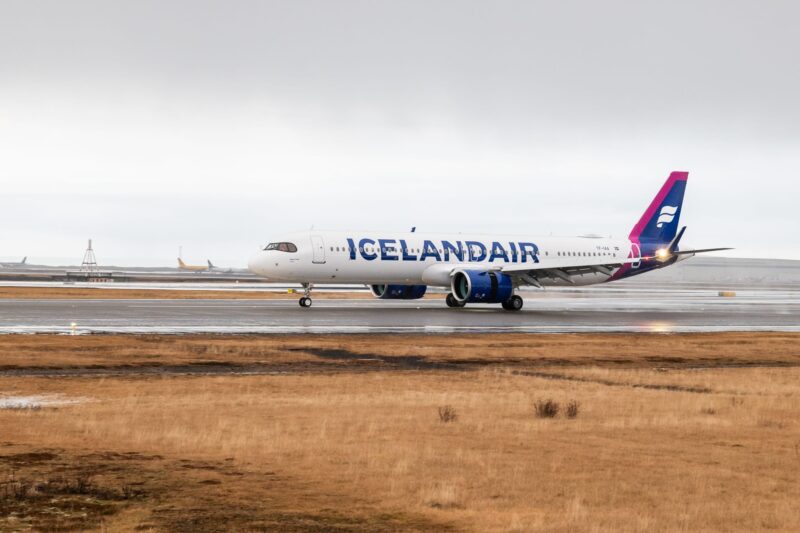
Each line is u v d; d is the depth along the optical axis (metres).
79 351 145.50
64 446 73.12
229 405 97.62
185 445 74.38
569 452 74.69
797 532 52.31
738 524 53.75
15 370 125.88
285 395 107.50
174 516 53.44
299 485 61.75
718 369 149.38
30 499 56.53
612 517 54.72
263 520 52.94
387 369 137.62
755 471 68.44
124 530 50.34
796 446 78.81
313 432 81.50
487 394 111.12
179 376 123.94
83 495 57.97
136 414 89.94
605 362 155.50
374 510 55.72
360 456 71.19
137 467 66.25
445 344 172.38
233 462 68.56
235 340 168.12
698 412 98.69
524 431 84.00
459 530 51.53
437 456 71.94
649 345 182.12
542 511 56.28
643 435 83.19
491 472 66.62
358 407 97.44
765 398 111.88
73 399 101.56
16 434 77.50
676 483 64.06
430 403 101.56
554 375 135.00
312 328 198.50
